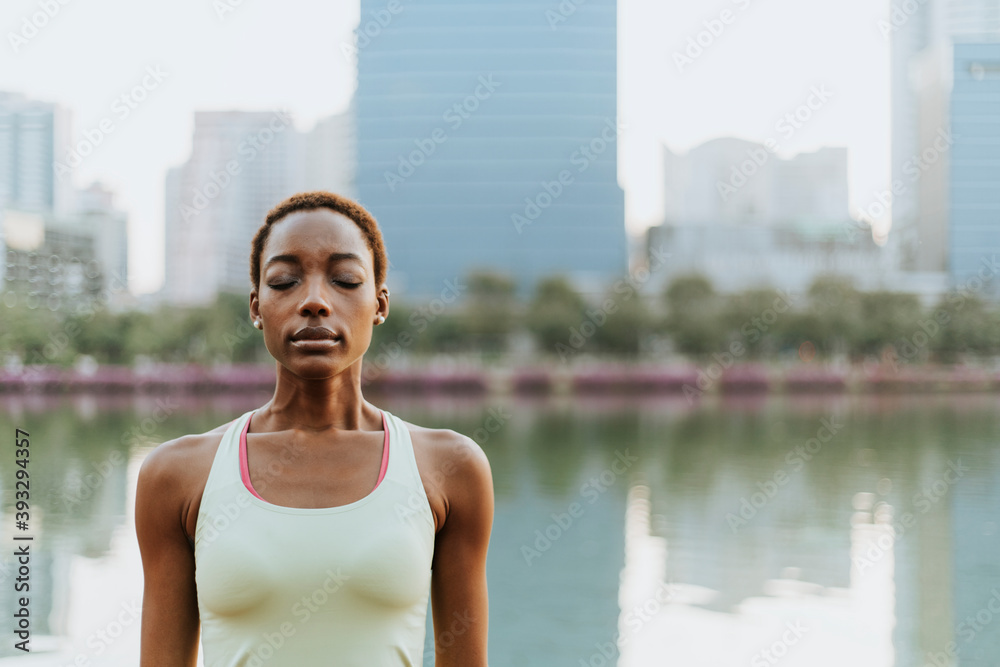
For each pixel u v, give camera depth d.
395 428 1.28
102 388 34.62
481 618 1.29
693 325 45.16
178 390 35.16
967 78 62.34
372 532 1.17
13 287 33.62
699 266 71.38
